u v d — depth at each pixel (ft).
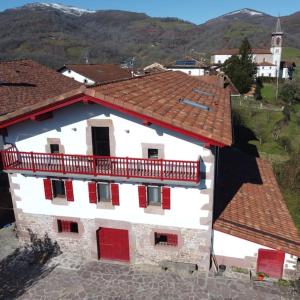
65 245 65.31
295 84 231.50
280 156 123.65
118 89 58.23
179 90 75.82
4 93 86.79
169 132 53.98
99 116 55.47
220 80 132.77
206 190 55.83
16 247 67.92
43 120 57.47
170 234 60.23
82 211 61.72
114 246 63.46
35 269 62.18
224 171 82.84
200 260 60.39
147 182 55.42
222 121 58.65
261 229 60.49
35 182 61.82
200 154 54.24
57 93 102.89
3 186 87.04
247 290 56.49
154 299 54.85
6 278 60.13
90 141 57.16
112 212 60.44
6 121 56.03
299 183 90.94
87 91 51.16
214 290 56.49
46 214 63.67
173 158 55.21
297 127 158.30
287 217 66.08
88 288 57.52
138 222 60.08
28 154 59.72
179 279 59.00
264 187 77.41
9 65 103.86
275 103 215.92
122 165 56.70
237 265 60.90
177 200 57.21
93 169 56.54
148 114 50.96
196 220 57.93
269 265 59.47
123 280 59.06
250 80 242.58
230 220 60.95
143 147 55.67
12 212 79.77
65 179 60.13
